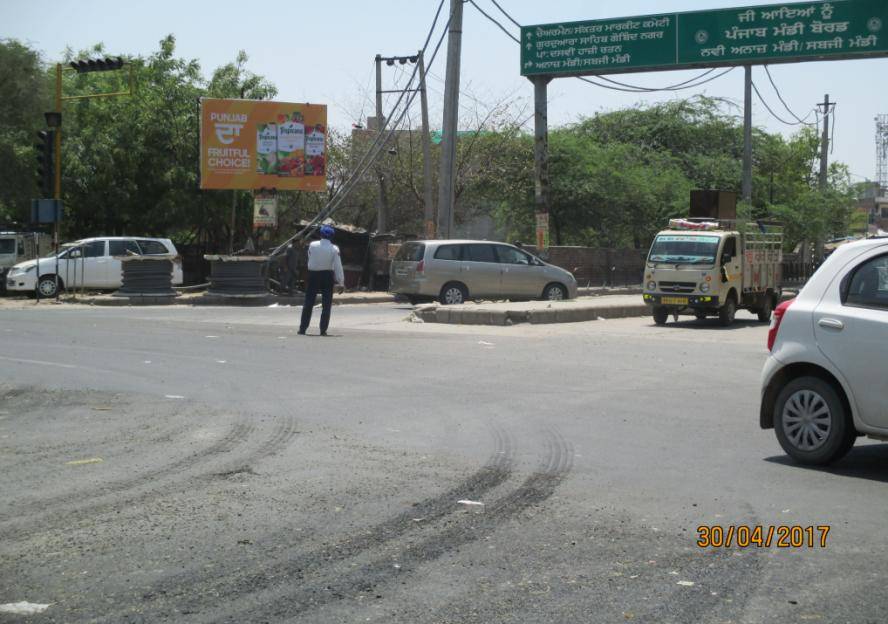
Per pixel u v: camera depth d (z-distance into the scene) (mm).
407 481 6824
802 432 7551
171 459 7441
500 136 44906
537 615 4367
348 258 34219
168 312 23438
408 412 9641
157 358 13789
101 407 9766
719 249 21734
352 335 17500
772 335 7840
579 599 4570
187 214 36562
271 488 6582
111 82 38469
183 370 12547
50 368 12656
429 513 6016
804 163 63625
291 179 33438
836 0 24703
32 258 31172
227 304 27453
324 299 17453
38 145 26172
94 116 37250
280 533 5570
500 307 21656
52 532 5566
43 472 7012
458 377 12195
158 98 36781
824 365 7410
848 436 7367
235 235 38562
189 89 37656
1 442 8055
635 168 44969
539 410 9891
